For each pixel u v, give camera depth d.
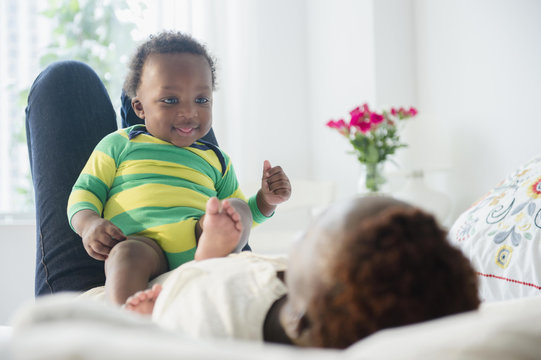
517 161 2.35
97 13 3.02
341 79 3.21
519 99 2.33
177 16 3.11
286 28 3.47
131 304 0.71
